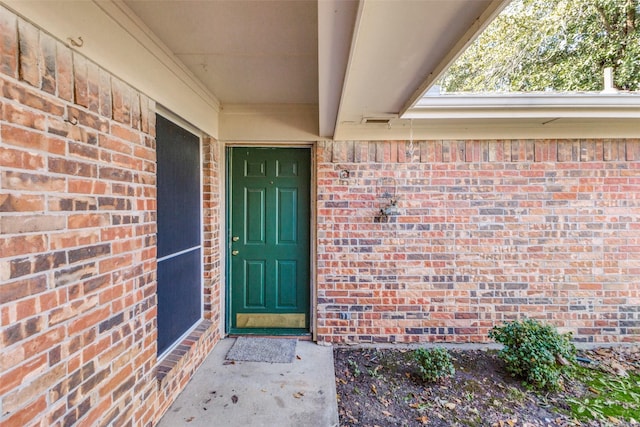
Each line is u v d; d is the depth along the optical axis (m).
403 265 2.98
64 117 1.19
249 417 1.97
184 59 2.08
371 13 1.25
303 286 3.18
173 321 2.28
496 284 2.96
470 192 2.97
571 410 2.07
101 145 1.38
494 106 2.52
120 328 1.50
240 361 2.64
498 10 1.19
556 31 5.79
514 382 2.38
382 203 2.98
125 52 1.54
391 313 2.98
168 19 1.62
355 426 1.92
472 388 2.31
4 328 0.96
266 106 2.99
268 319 3.19
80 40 1.25
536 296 2.96
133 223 1.61
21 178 1.02
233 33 1.76
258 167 3.15
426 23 1.34
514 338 2.47
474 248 2.96
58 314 1.15
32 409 1.05
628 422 1.96
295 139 3.01
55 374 1.14
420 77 1.87
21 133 1.02
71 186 1.22
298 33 1.76
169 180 2.20
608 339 2.94
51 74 1.13
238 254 3.17
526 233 2.96
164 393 1.96
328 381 2.37
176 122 2.30
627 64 5.09
